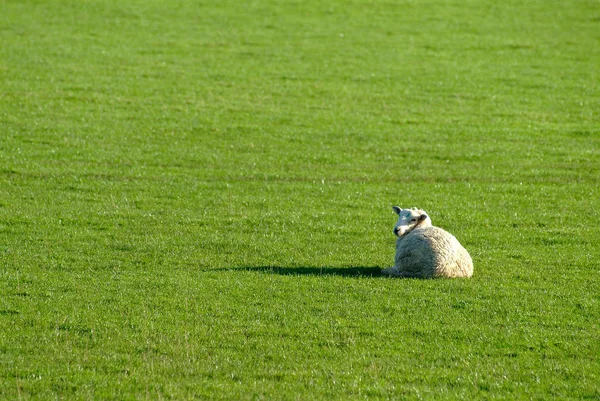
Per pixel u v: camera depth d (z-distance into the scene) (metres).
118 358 14.15
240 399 12.62
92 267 20.03
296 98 42.12
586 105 41.72
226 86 43.72
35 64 45.38
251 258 21.14
